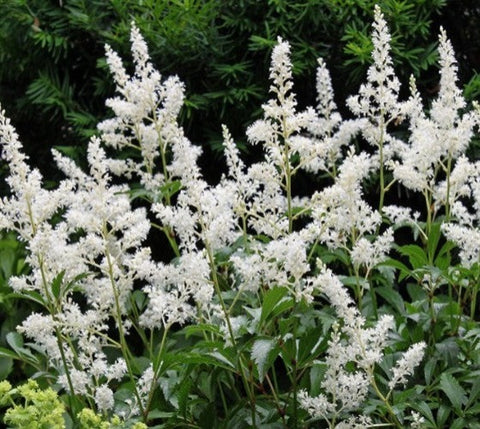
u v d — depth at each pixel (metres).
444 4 2.19
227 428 1.61
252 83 2.25
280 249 1.51
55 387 1.72
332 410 1.52
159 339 2.05
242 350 1.50
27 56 2.40
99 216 1.57
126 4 2.26
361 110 1.77
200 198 1.52
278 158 1.63
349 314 1.50
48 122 2.46
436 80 2.26
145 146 1.85
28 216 1.59
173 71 2.26
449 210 1.79
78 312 1.60
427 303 1.83
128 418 1.58
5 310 2.29
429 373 1.62
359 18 2.19
